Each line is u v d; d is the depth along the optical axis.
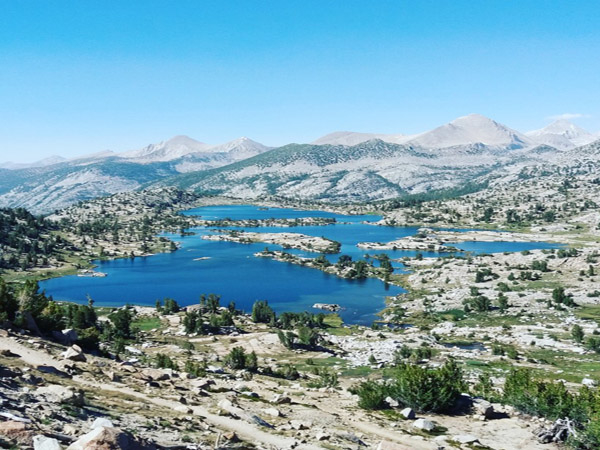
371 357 119.00
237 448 26.20
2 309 56.50
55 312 66.75
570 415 46.88
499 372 107.56
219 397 43.09
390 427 42.00
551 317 194.50
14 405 23.45
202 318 170.75
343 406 50.00
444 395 48.66
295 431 34.16
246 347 136.62
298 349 136.00
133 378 42.84
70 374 38.44
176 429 27.72
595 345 144.88
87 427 23.33
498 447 39.38
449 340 160.62
